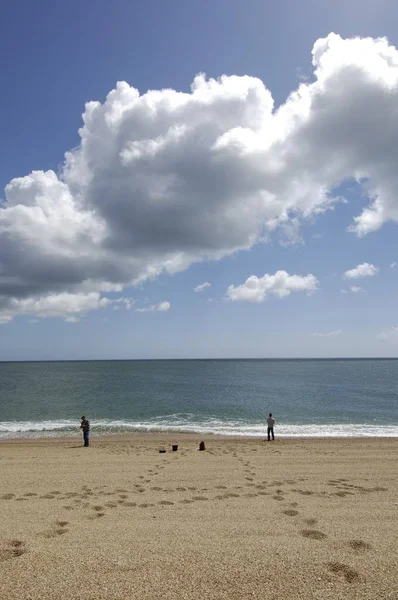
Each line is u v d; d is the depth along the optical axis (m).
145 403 41.66
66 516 7.85
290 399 45.50
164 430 26.11
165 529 6.95
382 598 4.56
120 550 5.92
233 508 8.45
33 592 4.65
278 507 8.52
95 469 13.45
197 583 4.90
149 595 4.62
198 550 5.93
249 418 31.95
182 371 121.56
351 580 4.98
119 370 130.75
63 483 11.38
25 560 5.53
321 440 21.06
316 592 4.69
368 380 80.94
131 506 8.73
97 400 44.50
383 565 5.38
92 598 4.53
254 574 5.14
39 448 18.78
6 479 11.95
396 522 7.41
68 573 5.13
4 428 27.22
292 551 5.88
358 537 6.52
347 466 13.95
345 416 33.38
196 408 37.78
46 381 77.12
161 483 11.29
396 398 46.94
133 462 14.75
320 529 6.97
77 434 24.73
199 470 13.15
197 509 8.38
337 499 9.36
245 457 15.73
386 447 18.38
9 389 59.22
